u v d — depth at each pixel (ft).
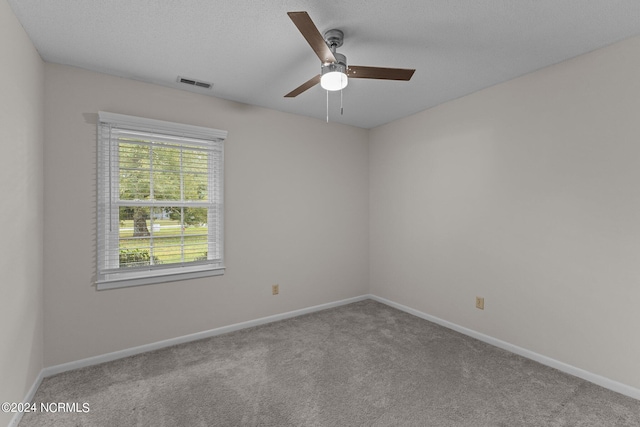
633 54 6.59
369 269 13.93
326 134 12.53
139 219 8.73
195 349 8.86
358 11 5.79
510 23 6.16
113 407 6.23
